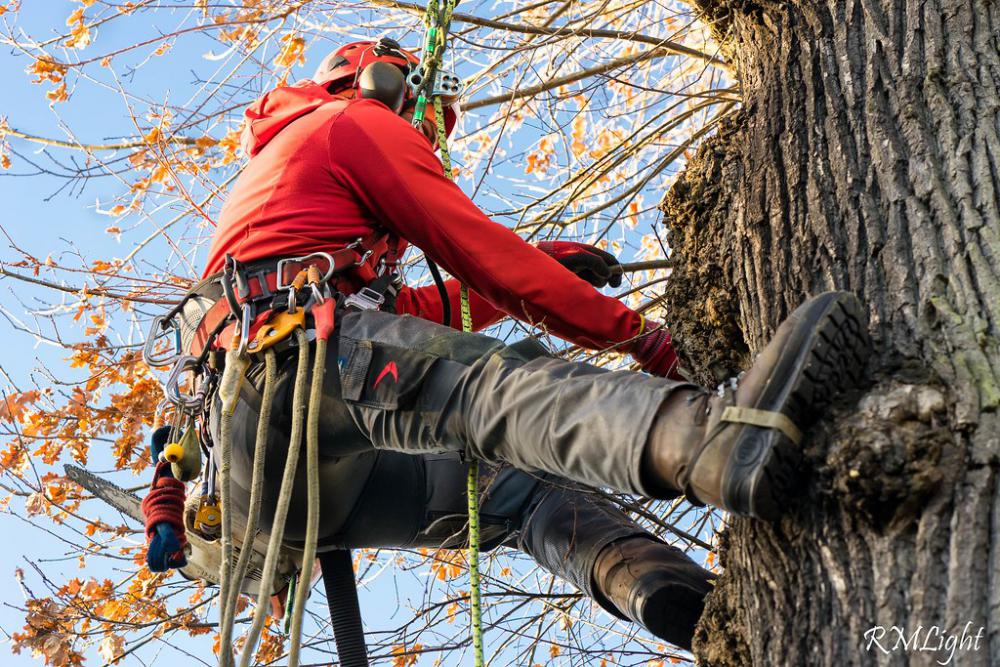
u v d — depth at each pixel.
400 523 3.19
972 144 2.61
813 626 2.11
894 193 2.59
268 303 2.83
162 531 2.96
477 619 2.61
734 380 2.25
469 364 2.62
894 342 2.29
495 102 5.03
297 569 3.29
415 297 3.61
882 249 2.50
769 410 2.12
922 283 2.38
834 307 2.16
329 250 2.93
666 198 3.15
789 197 2.78
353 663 3.11
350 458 2.94
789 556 2.23
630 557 3.04
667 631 2.90
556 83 4.78
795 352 2.14
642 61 4.89
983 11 2.90
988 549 1.96
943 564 1.99
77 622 4.71
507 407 2.49
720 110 5.01
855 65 2.95
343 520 3.12
